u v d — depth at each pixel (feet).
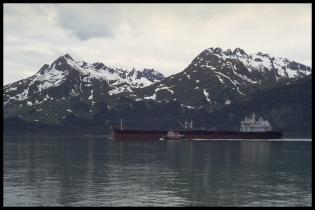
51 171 346.95
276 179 299.17
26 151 610.24
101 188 260.21
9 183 279.69
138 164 407.03
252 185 272.10
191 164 407.44
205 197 232.94
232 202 221.25
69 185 271.08
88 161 440.45
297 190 254.27
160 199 227.81
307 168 371.56
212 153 563.07
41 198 229.66
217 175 322.55
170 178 304.71
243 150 630.33
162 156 509.35
